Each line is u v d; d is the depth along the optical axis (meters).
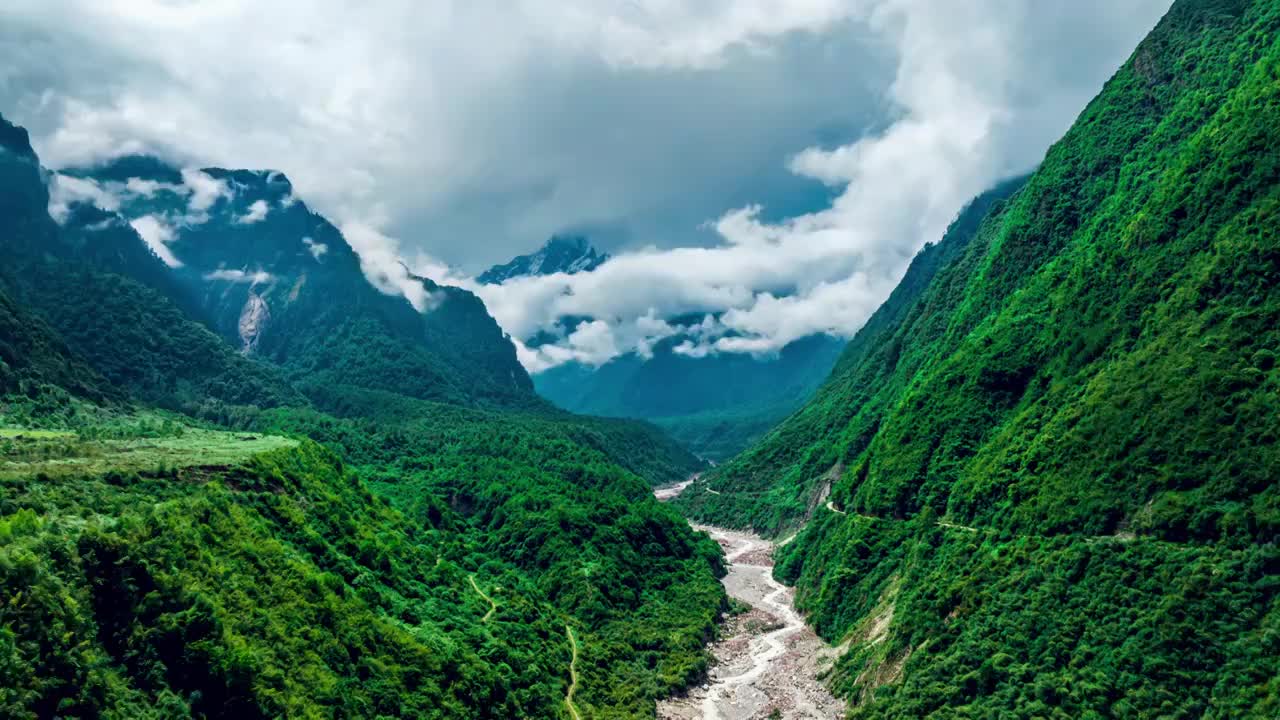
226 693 85.25
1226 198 149.88
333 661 103.44
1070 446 142.62
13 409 187.62
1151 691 102.81
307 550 128.38
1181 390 128.62
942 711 120.69
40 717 71.00
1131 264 166.25
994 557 140.75
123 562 86.81
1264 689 94.25
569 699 140.50
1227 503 112.25
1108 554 121.38
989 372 191.12
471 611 153.75
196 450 147.50
